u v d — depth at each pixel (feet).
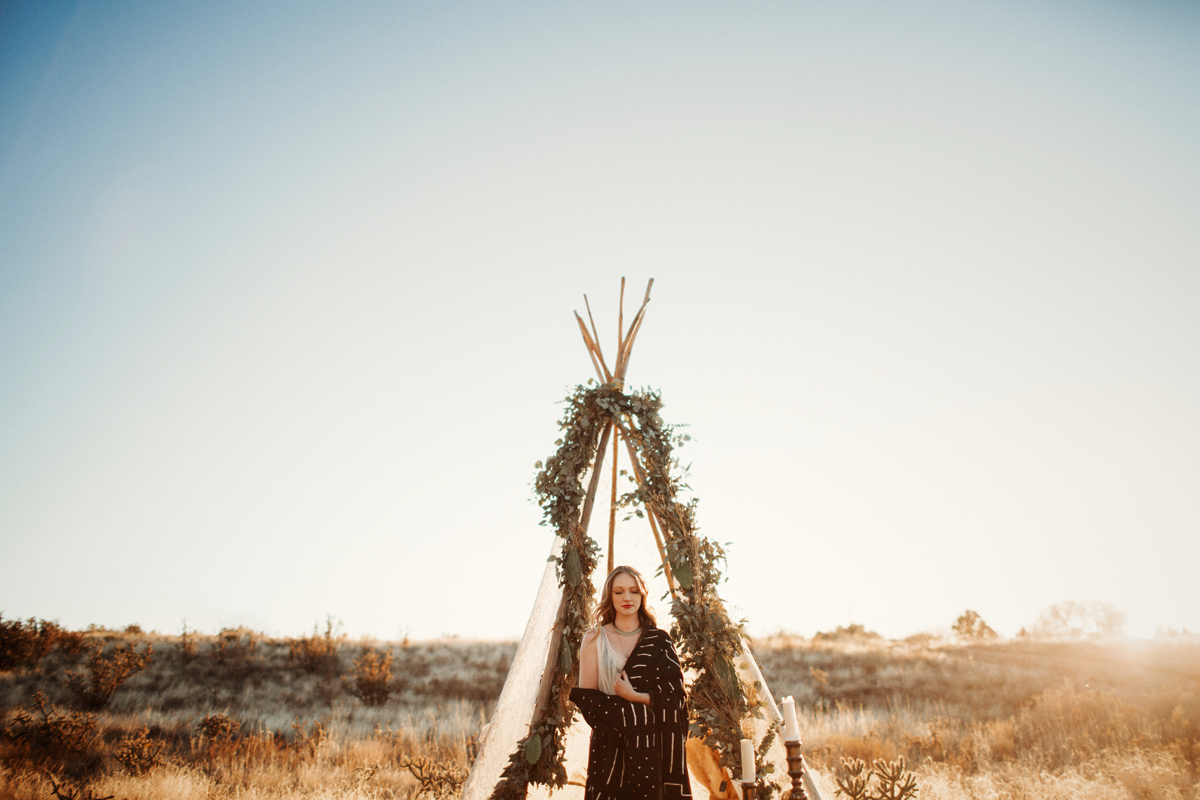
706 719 15.70
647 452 17.61
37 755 32.83
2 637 62.39
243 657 70.79
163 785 27.48
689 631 16.29
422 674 69.72
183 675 63.67
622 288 20.57
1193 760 29.35
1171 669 61.41
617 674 14.44
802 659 76.28
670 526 17.08
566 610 15.98
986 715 43.14
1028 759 29.94
